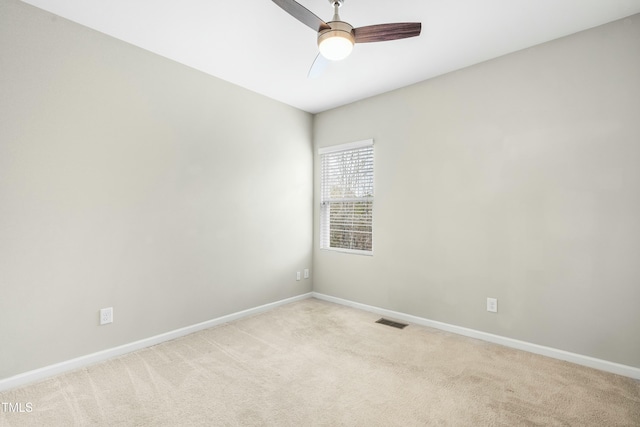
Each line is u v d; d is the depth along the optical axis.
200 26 2.24
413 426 1.63
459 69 2.88
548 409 1.77
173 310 2.76
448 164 2.96
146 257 2.58
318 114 4.12
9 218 1.95
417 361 2.35
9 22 1.93
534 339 2.50
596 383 2.04
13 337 1.97
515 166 2.58
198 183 2.93
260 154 3.50
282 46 2.51
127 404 1.80
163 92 2.67
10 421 1.64
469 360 2.37
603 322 2.22
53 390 1.93
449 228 2.96
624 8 2.03
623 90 2.14
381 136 3.46
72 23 2.18
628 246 2.13
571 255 2.34
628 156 2.13
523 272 2.55
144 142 2.56
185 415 1.71
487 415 1.72
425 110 3.11
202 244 2.97
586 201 2.28
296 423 1.65
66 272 2.18
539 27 2.24
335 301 3.90
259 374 2.15
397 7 2.01
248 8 2.03
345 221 3.88
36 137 2.04
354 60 2.71
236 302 3.27
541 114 2.46
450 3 1.97
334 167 3.97
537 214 2.48
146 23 2.21
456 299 2.92
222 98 3.12
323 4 1.99
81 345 2.24
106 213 2.36
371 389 1.97
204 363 2.30
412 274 3.21
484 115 2.74
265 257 3.56
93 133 2.29
